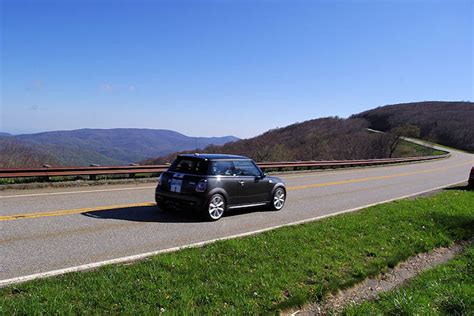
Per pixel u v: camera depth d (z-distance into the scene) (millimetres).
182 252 6129
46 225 7590
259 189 10219
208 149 57344
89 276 4906
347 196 14430
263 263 5871
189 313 4133
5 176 11680
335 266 6172
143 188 13516
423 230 8969
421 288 5660
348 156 71312
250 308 4457
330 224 8789
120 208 9703
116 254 6051
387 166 35438
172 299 4422
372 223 9172
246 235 7605
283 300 4848
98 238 6910
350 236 7941
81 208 9391
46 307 3945
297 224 8781
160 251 6270
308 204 12172
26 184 12086
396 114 140250
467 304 5000
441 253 7832
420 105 153625
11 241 6418
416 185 19516
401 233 8531
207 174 8945
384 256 6941
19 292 4363
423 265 7023
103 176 15219
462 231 9188
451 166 38406
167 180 9227
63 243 6480
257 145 59812
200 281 4992
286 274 5539
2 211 8594
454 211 11406
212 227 8352
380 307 4941
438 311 4879
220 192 9078
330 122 116562
